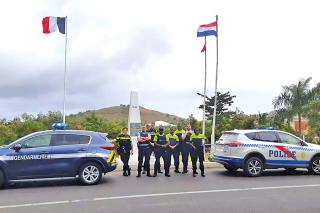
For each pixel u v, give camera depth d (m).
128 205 9.45
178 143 15.44
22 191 11.37
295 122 32.69
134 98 24.83
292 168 15.41
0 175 11.84
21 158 12.00
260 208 9.16
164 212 8.74
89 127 33.38
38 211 8.82
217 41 22.56
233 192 11.20
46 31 22.92
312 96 32.19
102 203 9.67
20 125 29.47
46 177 12.20
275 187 12.10
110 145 13.05
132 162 18.55
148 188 11.83
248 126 32.06
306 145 15.41
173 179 13.83
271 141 15.00
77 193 11.00
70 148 12.48
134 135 24.34
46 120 32.03
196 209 9.02
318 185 12.54
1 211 8.84
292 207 9.28
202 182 13.10
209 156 20.39
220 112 57.44
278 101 33.09
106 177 14.36
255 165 14.68
